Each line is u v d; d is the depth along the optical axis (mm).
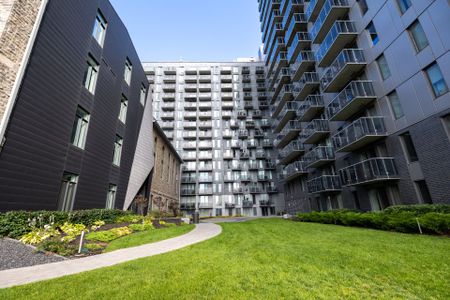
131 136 19750
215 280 4281
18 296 3662
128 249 7562
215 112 56656
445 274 4312
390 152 12734
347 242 7414
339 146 16328
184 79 59375
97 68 14789
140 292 3752
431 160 10359
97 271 4961
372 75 14422
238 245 7762
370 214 11031
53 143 10391
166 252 6875
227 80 59719
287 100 31375
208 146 53156
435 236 7555
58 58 10953
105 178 14953
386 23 13281
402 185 11883
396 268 4742
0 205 7703
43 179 9680
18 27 9078
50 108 10281
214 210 48469
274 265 5199
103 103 15148
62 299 3553
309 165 22016
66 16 11703
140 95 22219
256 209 48844
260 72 60812
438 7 10203
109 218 12875
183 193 49500
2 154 7895
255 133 54469
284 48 33969
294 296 3594
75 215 10383
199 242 8578
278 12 36438
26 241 6957
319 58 19781
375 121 13477
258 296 3602
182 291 3793
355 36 16234
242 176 51281
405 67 11945
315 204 23375
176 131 54469
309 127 22469
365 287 3926
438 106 10172
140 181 20453
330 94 20547
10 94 8453
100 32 15562
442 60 10062
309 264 5219
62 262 5902
